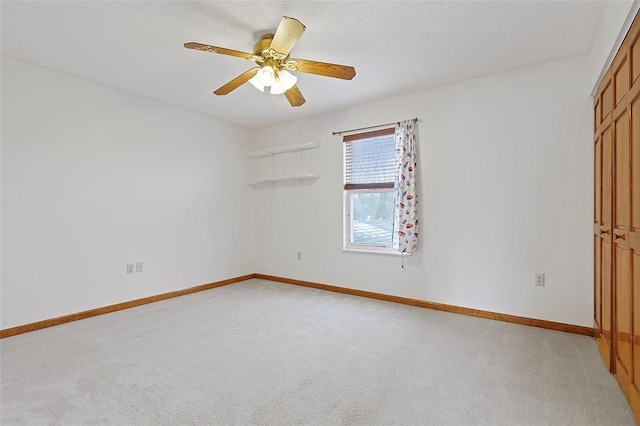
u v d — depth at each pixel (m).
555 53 2.69
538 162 2.90
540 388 1.91
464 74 3.09
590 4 2.03
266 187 4.93
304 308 3.48
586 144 2.70
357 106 3.97
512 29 2.32
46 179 2.97
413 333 2.77
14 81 2.78
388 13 2.12
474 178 3.20
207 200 4.38
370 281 3.90
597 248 2.50
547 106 2.85
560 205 2.81
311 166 4.41
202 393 1.88
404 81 3.24
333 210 4.21
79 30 2.33
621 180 1.87
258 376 2.07
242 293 4.13
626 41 1.73
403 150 3.49
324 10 2.09
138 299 3.62
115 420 1.63
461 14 2.14
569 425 1.59
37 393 1.87
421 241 3.52
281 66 2.36
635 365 1.64
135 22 2.23
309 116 4.41
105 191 3.37
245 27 2.29
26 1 1.99
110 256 3.40
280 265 4.79
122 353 2.40
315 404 1.77
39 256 2.92
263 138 4.95
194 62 2.84
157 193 3.82
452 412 1.70
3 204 2.73
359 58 2.76
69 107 3.11
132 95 3.58
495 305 3.11
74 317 3.11
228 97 3.71
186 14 2.14
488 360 2.26
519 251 2.99
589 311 2.70
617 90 1.93
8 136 2.75
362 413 1.69
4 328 2.72
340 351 2.43
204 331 2.83
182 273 4.07
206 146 4.37
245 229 4.93
